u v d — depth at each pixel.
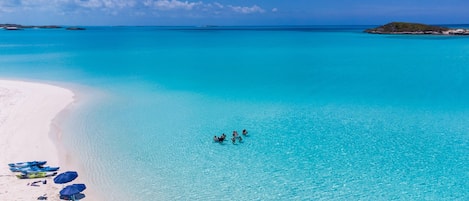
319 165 19.61
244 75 46.22
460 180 17.98
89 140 22.84
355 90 37.09
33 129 24.42
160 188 17.22
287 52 75.69
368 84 40.00
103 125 25.78
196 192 16.92
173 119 27.36
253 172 18.88
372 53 70.75
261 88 38.28
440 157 20.48
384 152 21.22
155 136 23.73
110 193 16.67
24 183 16.80
